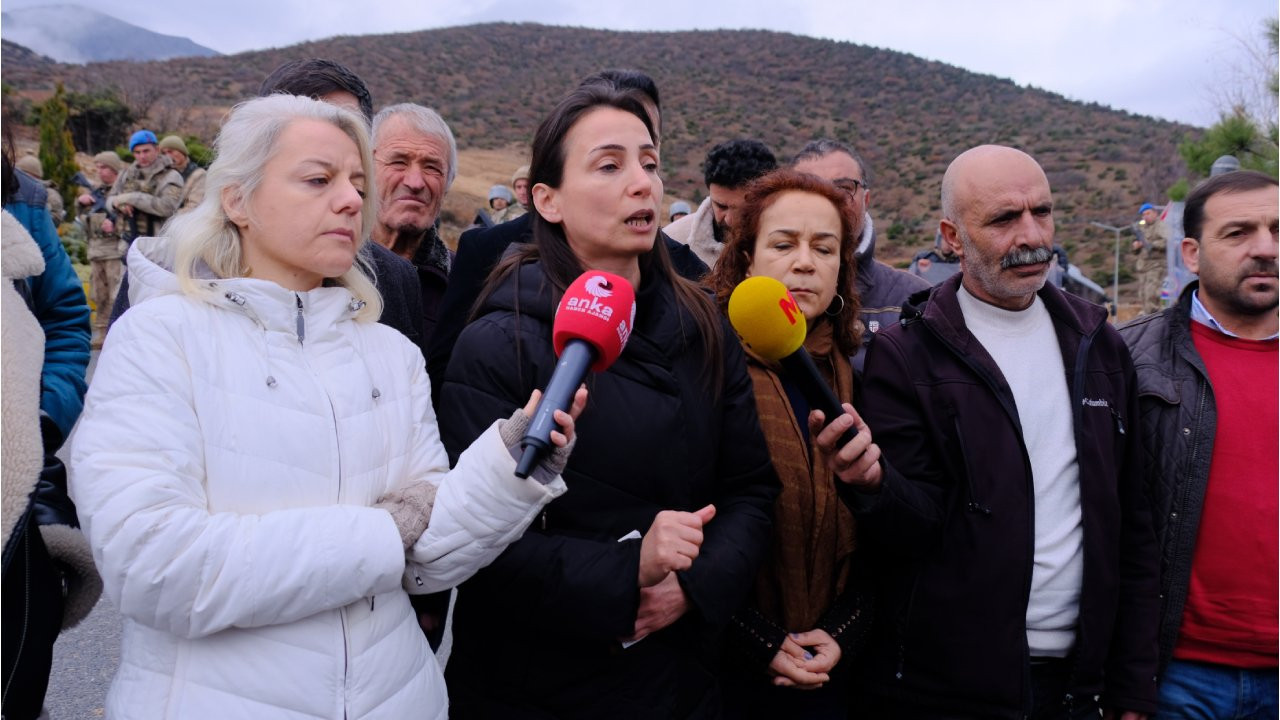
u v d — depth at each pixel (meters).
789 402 2.57
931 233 77.00
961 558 2.39
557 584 1.99
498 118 104.31
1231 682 2.58
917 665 2.43
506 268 2.29
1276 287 2.57
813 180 2.62
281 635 1.73
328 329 1.89
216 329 1.79
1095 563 2.40
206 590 1.62
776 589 2.49
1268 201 2.58
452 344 2.77
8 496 1.80
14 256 2.00
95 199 11.85
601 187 2.19
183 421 1.70
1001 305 2.58
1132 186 80.00
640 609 2.07
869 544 2.47
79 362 2.36
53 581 2.08
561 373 1.79
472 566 1.84
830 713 2.55
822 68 127.50
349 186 1.90
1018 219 2.46
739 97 119.12
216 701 1.69
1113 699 2.51
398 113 3.39
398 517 1.81
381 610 1.83
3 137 2.34
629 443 2.11
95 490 1.63
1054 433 2.48
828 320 2.70
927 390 2.47
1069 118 107.12
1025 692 2.35
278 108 1.91
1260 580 2.54
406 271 2.83
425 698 1.89
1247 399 2.60
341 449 1.82
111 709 1.75
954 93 119.00
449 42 126.75
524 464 1.70
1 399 1.84
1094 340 2.57
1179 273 6.89
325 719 1.74
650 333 2.21
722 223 4.19
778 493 2.38
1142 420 2.67
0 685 1.96
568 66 125.81
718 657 2.42
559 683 2.11
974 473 2.39
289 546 1.67
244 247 1.93
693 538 1.98
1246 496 2.55
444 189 3.48
